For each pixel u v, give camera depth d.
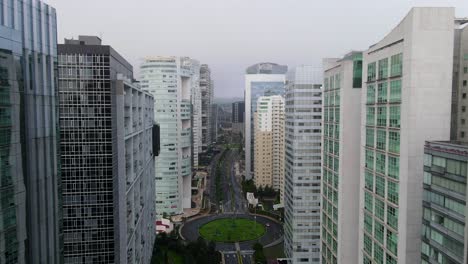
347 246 86.38
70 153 78.38
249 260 151.75
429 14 54.53
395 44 60.53
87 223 80.75
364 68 72.06
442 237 49.81
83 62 76.88
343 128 84.06
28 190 50.38
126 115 90.81
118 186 83.19
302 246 136.38
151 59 199.88
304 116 134.25
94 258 81.56
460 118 60.44
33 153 51.66
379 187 66.94
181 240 162.75
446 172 48.81
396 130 60.25
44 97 54.56
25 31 49.59
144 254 115.88
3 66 45.00
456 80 60.97
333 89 90.88
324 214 99.75
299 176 135.25
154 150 142.25
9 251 46.25
